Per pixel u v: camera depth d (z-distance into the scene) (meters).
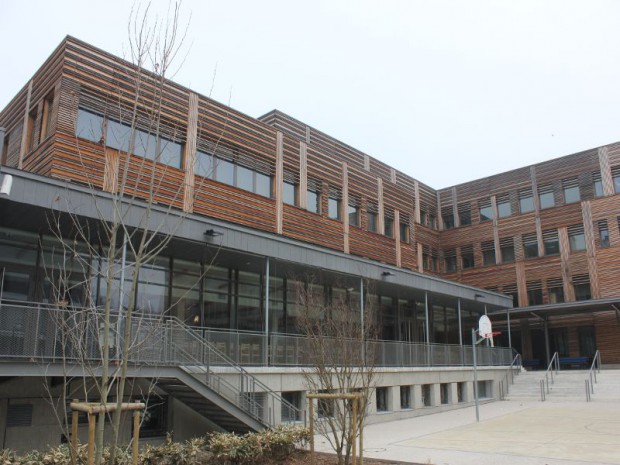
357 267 21.42
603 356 34.44
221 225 16.64
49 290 15.49
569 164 38.22
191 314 18.72
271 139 25.34
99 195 13.80
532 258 38.75
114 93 18.27
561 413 20.47
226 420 14.91
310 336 12.75
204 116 21.91
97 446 5.81
